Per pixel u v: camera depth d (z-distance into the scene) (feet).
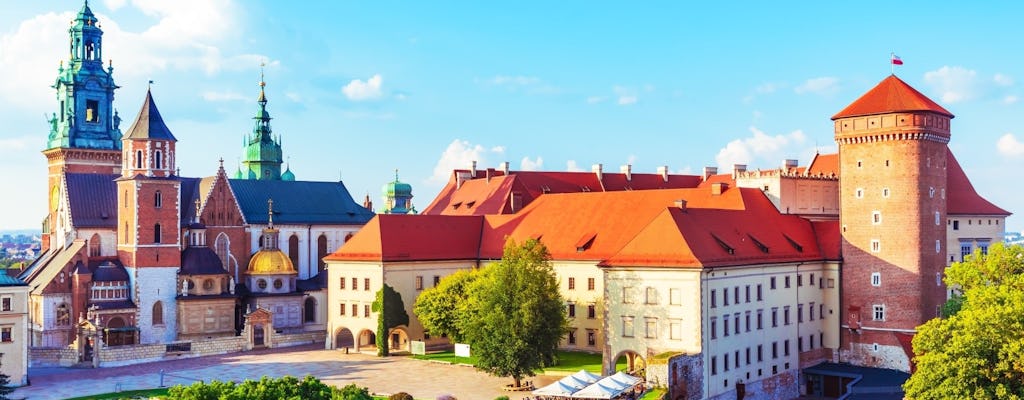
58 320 467.52
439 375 371.56
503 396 318.24
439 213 565.94
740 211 392.47
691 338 327.26
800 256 392.68
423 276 440.04
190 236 506.07
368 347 449.06
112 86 613.52
